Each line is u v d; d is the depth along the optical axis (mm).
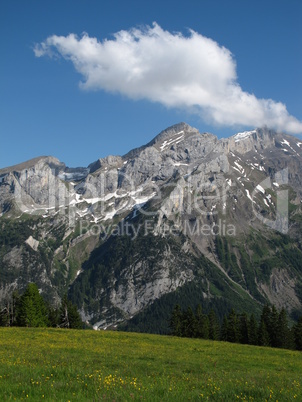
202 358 47688
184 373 32219
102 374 26047
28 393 19359
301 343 118750
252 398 20609
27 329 76812
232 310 122375
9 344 49531
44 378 23312
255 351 63625
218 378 29562
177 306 128375
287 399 20719
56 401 17969
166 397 19547
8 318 116188
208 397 20219
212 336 126625
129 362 37125
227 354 55250
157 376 28859
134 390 20906
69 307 125562
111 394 19641
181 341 70750
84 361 35062
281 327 117812
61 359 35188
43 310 115062
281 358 56500
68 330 77688
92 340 61688
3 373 24594
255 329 117062
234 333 118188
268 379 30781
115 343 59125
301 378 34000
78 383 21797
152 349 54344
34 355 37812
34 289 110875
